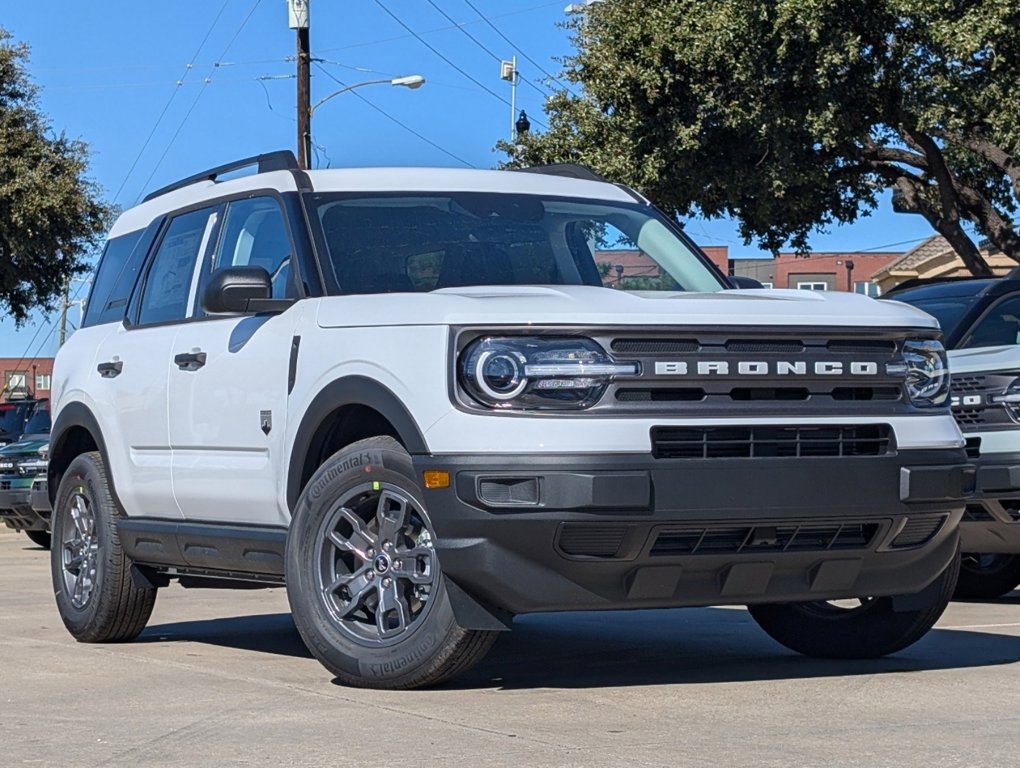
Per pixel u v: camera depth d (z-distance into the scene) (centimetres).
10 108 2861
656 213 743
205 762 449
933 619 634
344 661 578
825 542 562
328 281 633
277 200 683
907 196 2684
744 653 701
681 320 541
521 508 523
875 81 2339
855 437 563
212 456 678
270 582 679
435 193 692
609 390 530
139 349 750
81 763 452
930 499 571
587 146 2620
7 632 830
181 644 766
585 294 562
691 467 530
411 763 441
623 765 436
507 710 530
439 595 552
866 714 522
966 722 507
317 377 597
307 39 2977
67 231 2881
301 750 463
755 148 2458
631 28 2417
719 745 466
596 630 801
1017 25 2205
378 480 570
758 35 2294
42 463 1698
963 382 909
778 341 555
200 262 732
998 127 2259
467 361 538
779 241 2670
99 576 762
